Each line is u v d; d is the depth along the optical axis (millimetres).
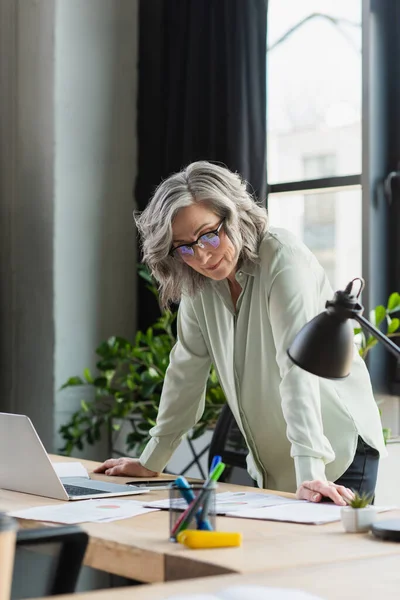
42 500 2064
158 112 4621
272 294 2184
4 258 4586
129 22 4660
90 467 2684
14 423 2154
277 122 4293
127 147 4637
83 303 4449
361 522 1660
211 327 2449
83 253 4453
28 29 4488
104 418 4176
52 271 4355
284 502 1945
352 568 1377
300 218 4219
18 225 4531
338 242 4086
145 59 4656
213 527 1584
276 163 4293
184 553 1474
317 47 4156
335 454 2330
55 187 4359
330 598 1190
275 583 1275
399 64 3924
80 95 4453
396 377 3908
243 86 4102
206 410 3795
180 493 1577
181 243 2215
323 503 1930
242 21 4121
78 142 4445
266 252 2254
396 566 1393
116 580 3607
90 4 4496
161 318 4105
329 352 1594
